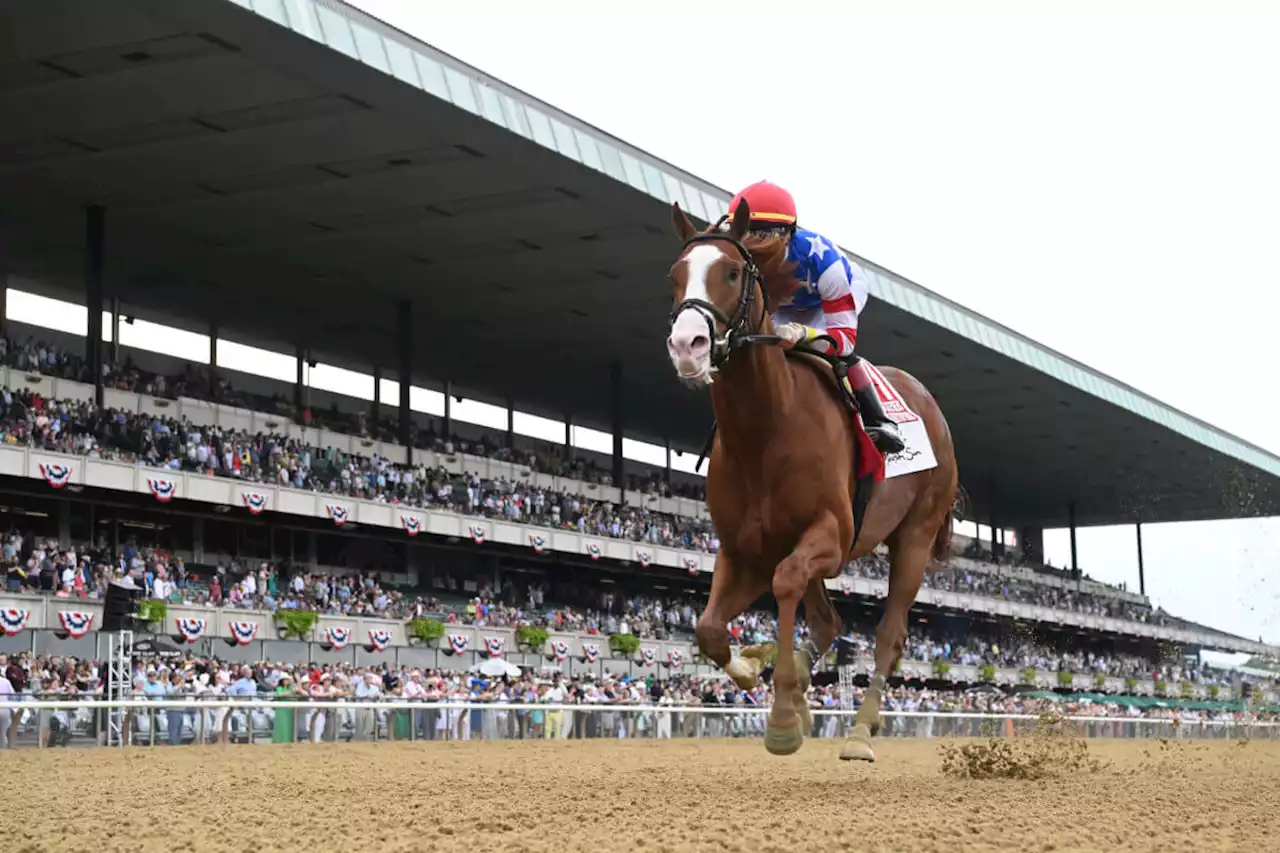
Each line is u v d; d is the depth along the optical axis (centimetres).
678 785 660
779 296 691
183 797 619
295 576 2700
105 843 443
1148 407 4584
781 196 661
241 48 2081
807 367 642
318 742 1697
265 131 2439
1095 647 5344
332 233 3019
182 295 3516
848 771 843
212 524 2886
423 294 3484
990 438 4891
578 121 2606
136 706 1541
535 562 3603
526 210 2861
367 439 3234
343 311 3647
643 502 4041
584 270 3269
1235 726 3262
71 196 2766
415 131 2439
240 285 3428
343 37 2130
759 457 622
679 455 5506
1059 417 4538
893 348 3725
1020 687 4297
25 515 2559
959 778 751
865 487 682
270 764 1035
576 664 3091
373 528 3000
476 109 2366
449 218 2914
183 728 1581
